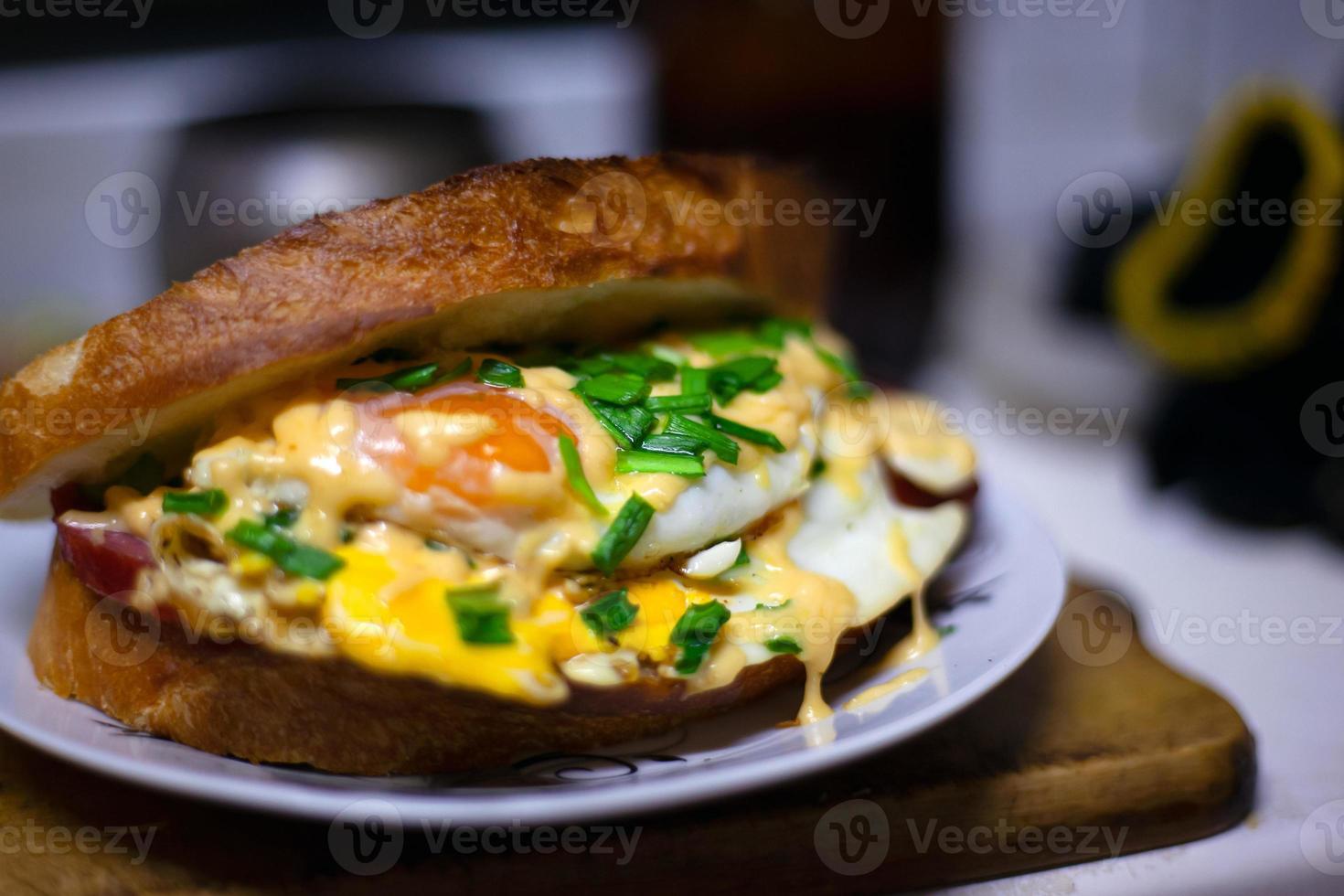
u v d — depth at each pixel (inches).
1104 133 30.4
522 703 10.9
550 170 12.2
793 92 22.1
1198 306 18.8
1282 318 17.9
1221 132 18.8
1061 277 22.8
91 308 26.5
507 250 11.7
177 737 11.6
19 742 12.5
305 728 11.4
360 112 20.5
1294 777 13.2
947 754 12.4
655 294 12.8
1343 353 18.0
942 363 25.4
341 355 11.6
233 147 19.7
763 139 22.3
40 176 26.9
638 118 27.1
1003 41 30.4
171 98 27.2
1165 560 17.8
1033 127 30.9
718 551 11.6
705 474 11.5
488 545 11.0
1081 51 30.0
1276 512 18.4
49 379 11.6
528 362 12.1
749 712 11.9
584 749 11.6
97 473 12.0
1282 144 18.2
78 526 11.6
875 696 11.8
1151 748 12.4
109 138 27.1
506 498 11.0
